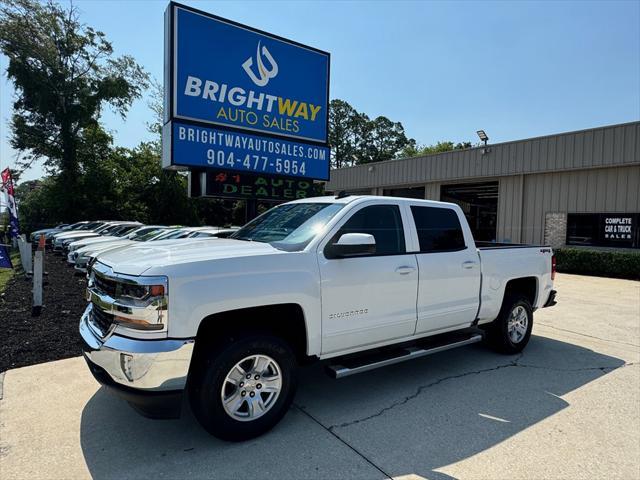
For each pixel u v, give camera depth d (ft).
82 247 43.78
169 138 25.93
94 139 116.88
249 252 10.78
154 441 10.30
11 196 62.64
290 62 30.71
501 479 8.89
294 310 11.28
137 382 9.03
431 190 72.02
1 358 15.88
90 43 114.11
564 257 50.80
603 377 15.07
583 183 51.96
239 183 28.76
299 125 31.32
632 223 47.50
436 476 8.98
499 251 16.96
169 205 114.32
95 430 10.80
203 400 9.73
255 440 10.41
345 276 11.87
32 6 105.40
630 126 46.70
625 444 10.38
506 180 60.29
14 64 105.40
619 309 28.02
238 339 10.12
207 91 26.94
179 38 25.72
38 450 9.86
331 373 11.84
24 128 110.11
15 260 55.67
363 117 251.60
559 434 10.86
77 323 21.02
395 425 11.26
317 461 9.52
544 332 21.79
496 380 14.67
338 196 14.14
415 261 13.66
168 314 9.19
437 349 14.29
